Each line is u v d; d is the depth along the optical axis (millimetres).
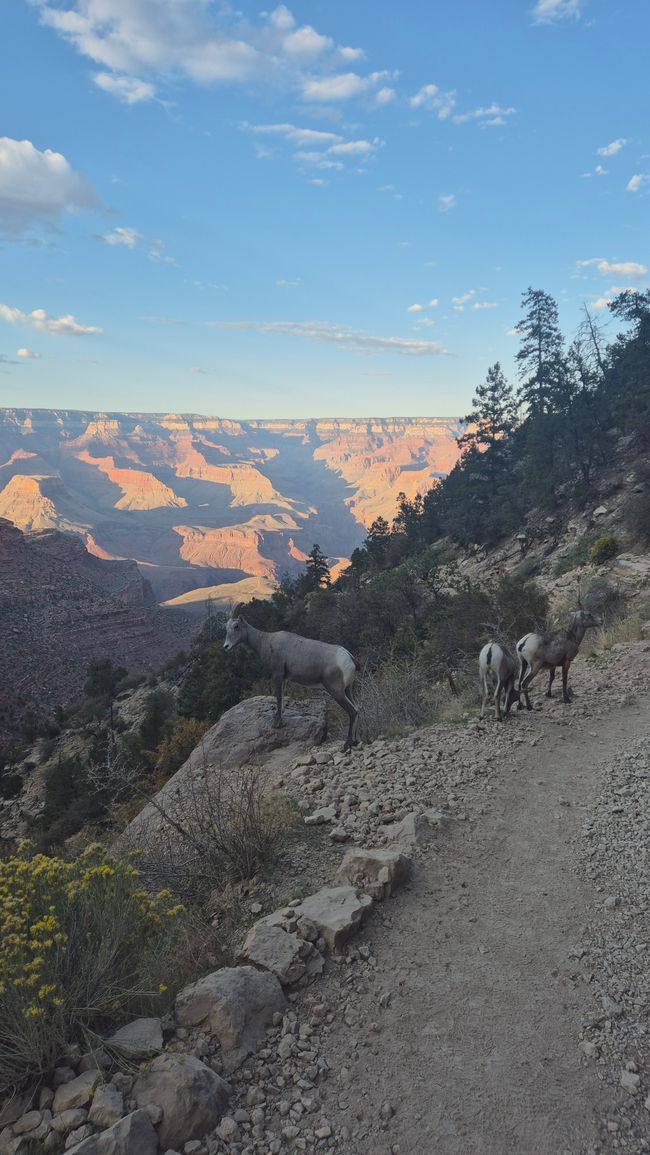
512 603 20328
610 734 9883
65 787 31266
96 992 3777
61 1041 3461
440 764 8523
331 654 9445
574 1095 3514
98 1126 3088
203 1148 3121
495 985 4402
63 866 4074
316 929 4805
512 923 5109
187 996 3990
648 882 5531
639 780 7855
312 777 8414
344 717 12055
